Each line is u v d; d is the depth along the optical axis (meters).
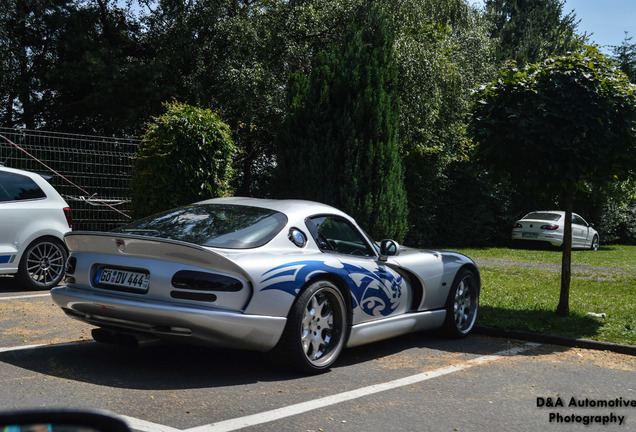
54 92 18.41
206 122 10.87
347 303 5.21
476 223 24.36
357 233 5.77
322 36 19.12
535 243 25.09
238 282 4.43
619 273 15.09
